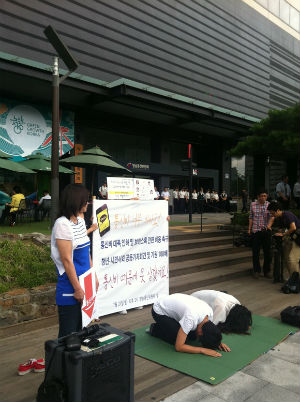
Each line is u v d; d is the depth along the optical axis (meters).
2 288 4.37
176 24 21.52
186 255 7.56
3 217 11.29
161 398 2.79
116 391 2.50
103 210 4.57
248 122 24.66
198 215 19.64
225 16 25.19
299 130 12.52
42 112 17.20
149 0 19.89
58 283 2.68
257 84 28.06
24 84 15.29
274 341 3.94
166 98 19.33
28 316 4.25
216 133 25.89
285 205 11.74
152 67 20.12
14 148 16.12
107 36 17.89
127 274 4.88
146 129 23.48
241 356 3.54
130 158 23.30
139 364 3.38
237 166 29.23
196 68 22.80
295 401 2.76
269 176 28.41
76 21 16.62
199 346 3.83
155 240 5.26
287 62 32.19
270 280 7.06
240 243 8.91
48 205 12.70
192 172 13.23
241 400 2.77
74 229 2.65
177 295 3.89
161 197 20.12
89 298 2.76
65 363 2.32
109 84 16.78
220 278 6.80
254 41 27.91
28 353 3.59
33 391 2.88
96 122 20.58
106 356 2.41
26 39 14.93
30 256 5.36
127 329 4.29
